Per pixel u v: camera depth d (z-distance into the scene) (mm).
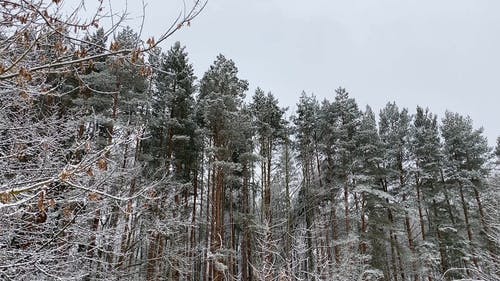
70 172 3164
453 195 29547
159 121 19500
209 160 20531
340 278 13469
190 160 22172
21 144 4832
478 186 28094
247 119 22547
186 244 19734
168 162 19453
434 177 29500
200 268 22375
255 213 24344
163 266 16906
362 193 24594
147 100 17719
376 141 27188
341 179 25531
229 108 21406
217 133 21078
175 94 21234
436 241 26969
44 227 5137
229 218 24875
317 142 27859
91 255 7152
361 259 18797
